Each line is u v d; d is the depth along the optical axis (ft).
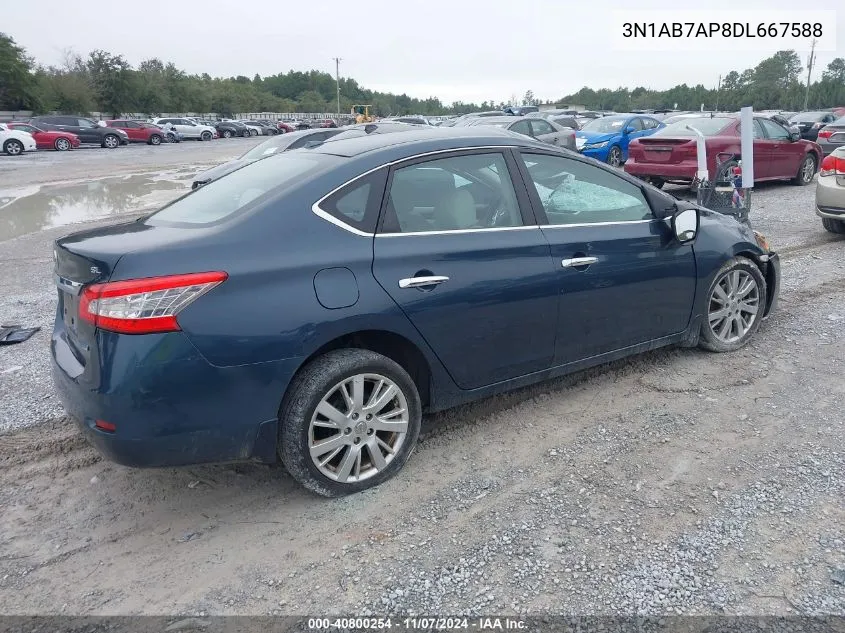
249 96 369.71
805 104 234.79
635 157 41.14
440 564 9.28
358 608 8.54
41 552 9.89
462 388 12.00
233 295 9.41
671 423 12.92
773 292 17.02
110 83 222.89
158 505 11.01
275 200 10.31
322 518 10.45
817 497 10.38
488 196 12.09
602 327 13.43
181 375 9.14
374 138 12.42
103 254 9.30
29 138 102.89
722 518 9.98
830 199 26.40
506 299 11.84
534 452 12.13
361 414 10.75
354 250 10.43
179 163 84.84
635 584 8.74
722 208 22.82
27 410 14.47
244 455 10.00
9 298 23.38
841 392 13.85
